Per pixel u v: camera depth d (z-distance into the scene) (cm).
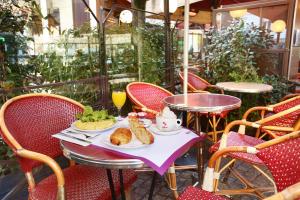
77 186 140
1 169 251
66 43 336
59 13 622
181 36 454
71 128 144
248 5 449
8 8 281
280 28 415
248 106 357
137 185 237
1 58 270
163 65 408
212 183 154
